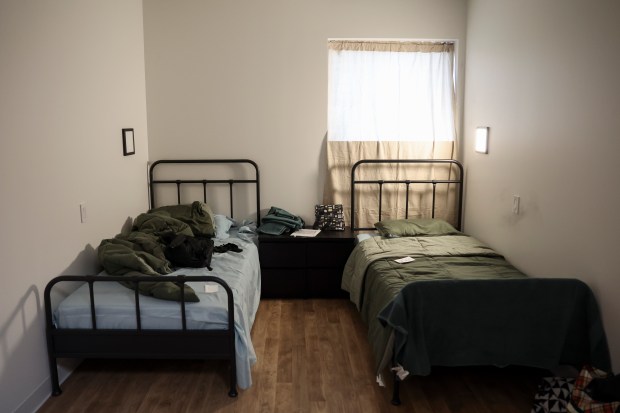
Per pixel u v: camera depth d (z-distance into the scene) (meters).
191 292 2.99
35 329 2.86
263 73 4.67
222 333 2.96
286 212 4.72
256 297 4.06
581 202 2.91
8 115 2.62
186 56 4.63
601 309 2.76
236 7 4.59
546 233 3.29
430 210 4.88
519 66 3.64
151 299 3.04
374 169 4.80
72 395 3.01
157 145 4.73
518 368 3.31
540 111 3.35
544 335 2.82
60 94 3.12
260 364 3.39
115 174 3.95
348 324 4.04
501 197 3.96
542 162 3.33
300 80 4.68
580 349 2.86
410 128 4.82
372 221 4.87
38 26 2.89
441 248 4.04
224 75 4.66
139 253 3.40
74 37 3.30
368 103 4.78
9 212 2.62
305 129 4.75
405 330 2.74
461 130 4.82
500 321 2.80
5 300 2.60
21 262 2.73
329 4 4.60
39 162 2.89
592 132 2.80
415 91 4.78
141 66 4.54
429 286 2.76
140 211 4.53
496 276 3.47
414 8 4.63
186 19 4.59
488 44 4.19
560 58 3.11
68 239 3.21
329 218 4.73
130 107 4.28
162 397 3.00
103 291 3.17
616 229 2.62
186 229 4.12
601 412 2.43
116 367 3.34
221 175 4.81
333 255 4.52
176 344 2.98
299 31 4.62
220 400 2.98
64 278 2.91
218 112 4.71
